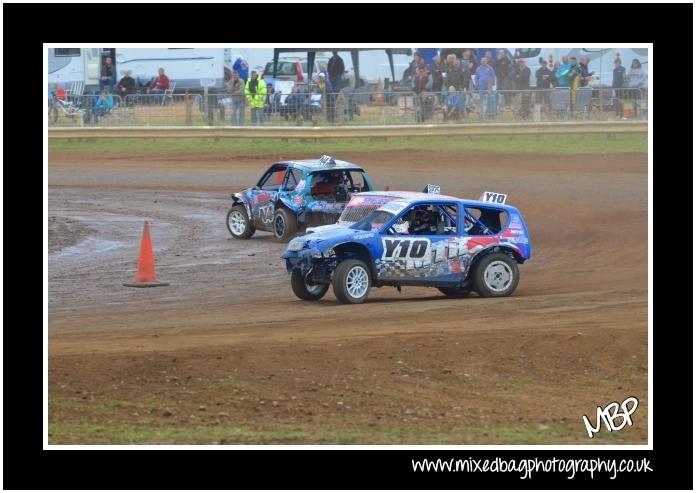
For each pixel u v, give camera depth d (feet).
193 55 298.56
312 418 73.56
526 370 84.23
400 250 110.11
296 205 154.61
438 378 81.92
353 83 292.20
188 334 92.84
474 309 104.37
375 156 245.65
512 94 260.62
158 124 274.16
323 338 89.56
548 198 191.52
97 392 77.25
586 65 263.29
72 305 110.63
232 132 268.21
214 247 153.79
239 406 75.51
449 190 203.62
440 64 262.47
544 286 120.88
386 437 69.87
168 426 71.77
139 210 192.44
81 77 283.79
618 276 125.39
